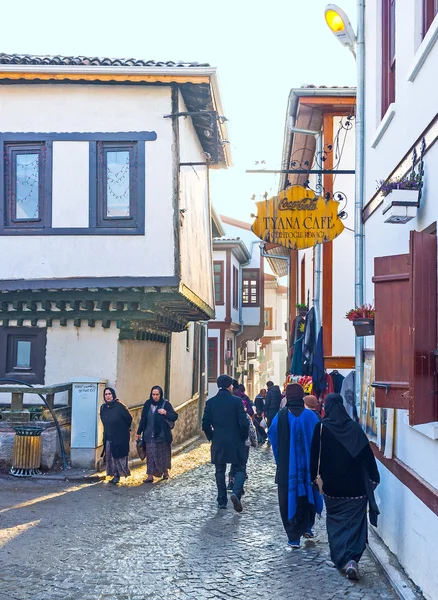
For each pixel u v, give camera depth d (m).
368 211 8.82
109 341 13.20
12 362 13.48
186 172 13.41
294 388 7.70
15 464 11.48
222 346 30.34
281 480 7.48
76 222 12.50
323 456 6.47
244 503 10.05
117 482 11.51
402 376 5.83
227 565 6.70
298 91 12.62
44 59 12.41
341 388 12.34
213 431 9.65
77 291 12.69
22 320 13.31
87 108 12.59
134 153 12.52
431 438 5.30
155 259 12.32
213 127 12.70
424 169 5.87
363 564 6.75
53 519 8.62
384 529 7.38
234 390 18.62
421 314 4.95
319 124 14.09
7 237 12.56
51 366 13.28
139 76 12.20
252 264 34.91
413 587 5.75
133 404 14.48
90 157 12.52
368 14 8.97
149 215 12.37
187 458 16.31
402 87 6.87
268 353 53.28
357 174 9.23
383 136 7.95
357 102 9.26
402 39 6.89
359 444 6.39
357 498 6.44
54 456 11.99
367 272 8.94
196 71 12.06
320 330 12.48
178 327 17.55
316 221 10.12
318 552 7.24
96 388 12.31
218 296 30.61
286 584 6.08
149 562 6.78
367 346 8.70
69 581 6.15
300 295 20.92
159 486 11.47
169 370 18.16
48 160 12.56
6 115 12.65
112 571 6.46
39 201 12.60
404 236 6.70
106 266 12.40
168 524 8.51
